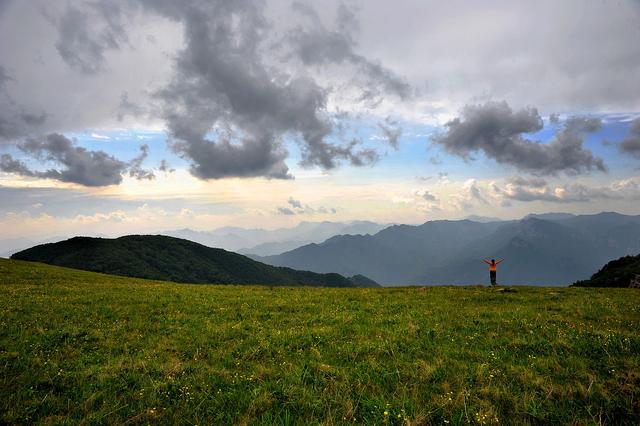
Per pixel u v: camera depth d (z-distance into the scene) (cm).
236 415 955
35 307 2367
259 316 2272
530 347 1475
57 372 1258
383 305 2605
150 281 6044
